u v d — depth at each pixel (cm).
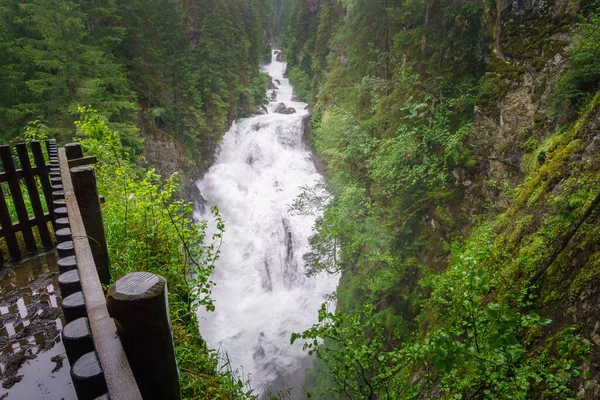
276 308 1709
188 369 332
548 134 827
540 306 463
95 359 104
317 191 1777
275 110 3638
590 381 325
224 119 2761
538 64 918
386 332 1163
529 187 726
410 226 1201
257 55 4438
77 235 206
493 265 627
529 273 520
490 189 973
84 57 1499
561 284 451
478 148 1031
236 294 1772
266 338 1518
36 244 415
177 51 2422
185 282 397
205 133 2583
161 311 93
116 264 367
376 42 1662
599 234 435
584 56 700
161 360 102
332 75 2758
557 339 397
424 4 1233
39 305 301
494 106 1013
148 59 2220
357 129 1482
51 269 362
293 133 2795
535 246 546
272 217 2116
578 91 734
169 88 2298
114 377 100
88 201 264
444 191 1111
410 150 1162
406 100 1313
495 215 907
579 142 639
